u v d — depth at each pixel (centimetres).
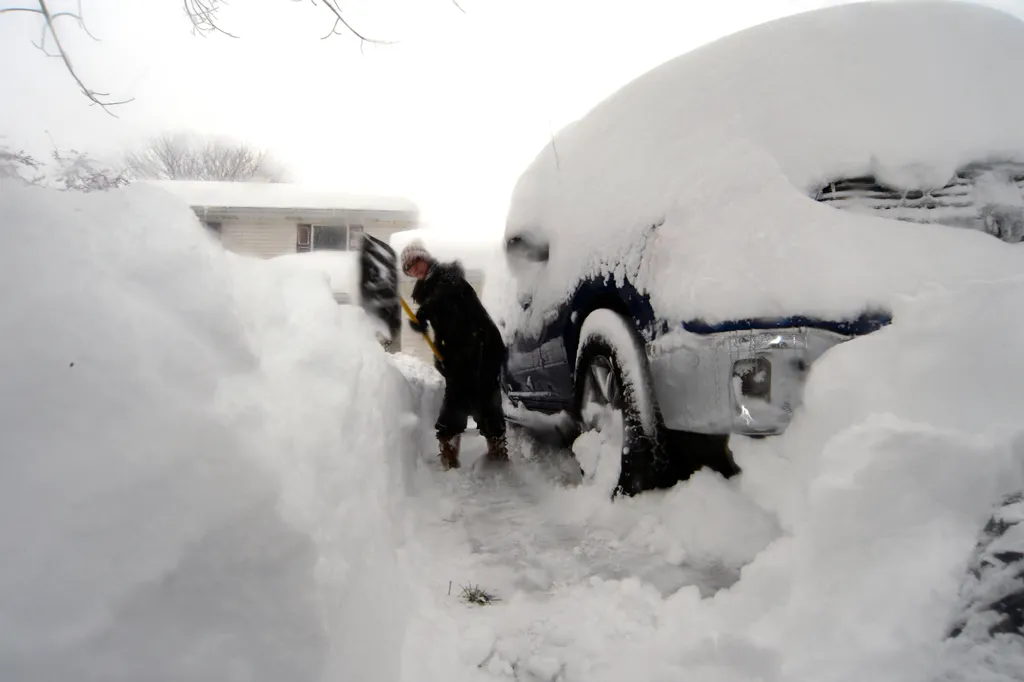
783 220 247
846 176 254
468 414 434
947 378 194
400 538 254
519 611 218
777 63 292
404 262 443
